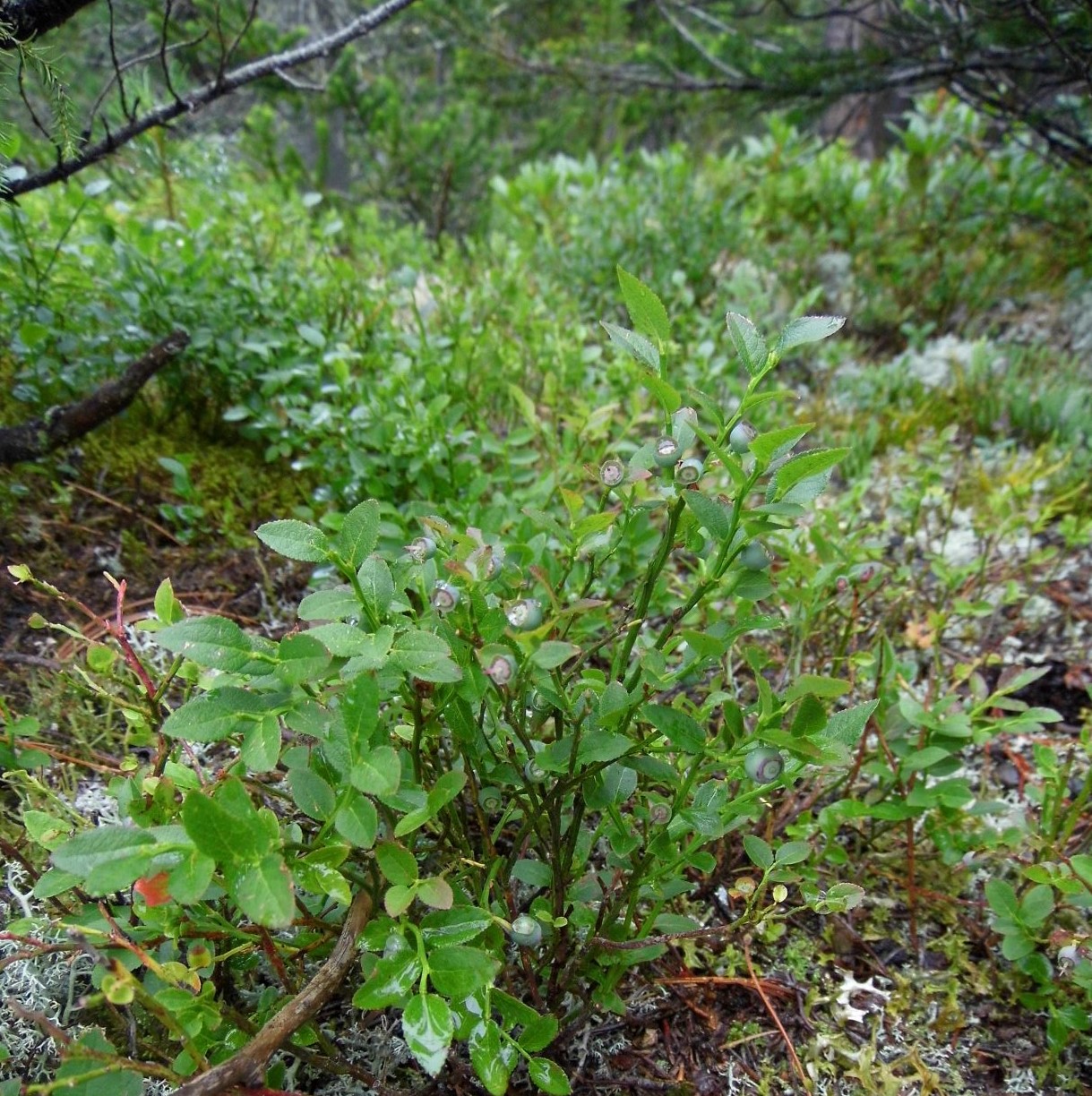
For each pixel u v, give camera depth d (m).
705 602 1.92
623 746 1.39
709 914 1.97
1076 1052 1.80
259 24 6.04
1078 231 5.19
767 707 1.41
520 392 2.61
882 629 2.32
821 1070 1.72
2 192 2.38
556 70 7.76
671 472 1.48
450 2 7.50
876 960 1.95
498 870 1.68
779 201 5.80
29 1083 1.46
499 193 5.74
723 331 4.09
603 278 4.71
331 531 2.45
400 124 7.19
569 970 1.59
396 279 3.65
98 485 2.72
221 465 3.00
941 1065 1.77
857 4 6.62
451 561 1.32
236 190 4.23
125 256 2.88
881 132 8.34
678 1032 1.78
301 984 1.51
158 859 1.15
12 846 1.66
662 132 10.74
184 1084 1.15
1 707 1.68
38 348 2.69
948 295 5.07
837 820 1.91
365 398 2.82
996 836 1.96
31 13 2.20
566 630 1.75
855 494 2.90
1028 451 3.98
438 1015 1.16
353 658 1.22
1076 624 2.97
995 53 4.69
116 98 3.93
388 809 1.39
